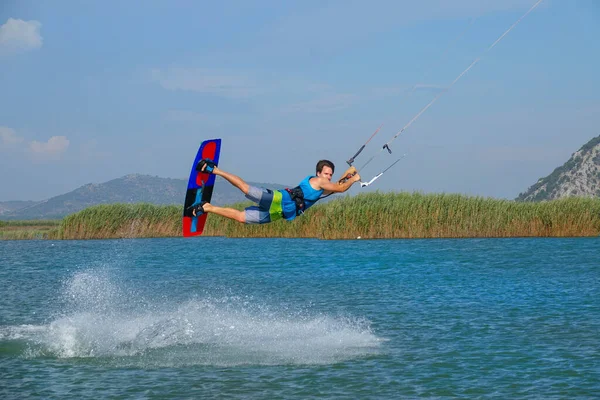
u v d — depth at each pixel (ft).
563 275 175.83
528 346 94.84
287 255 250.78
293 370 84.43
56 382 80.07
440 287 157.58
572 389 74.90
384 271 193.67
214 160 97.76
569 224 309.83
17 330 111.24
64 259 255.50
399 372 82.58
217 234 376.48
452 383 77.56
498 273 182.39
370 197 322.96
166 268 219.20
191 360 90.38
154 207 383.86
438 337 101.96
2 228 573.74
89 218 370.53
